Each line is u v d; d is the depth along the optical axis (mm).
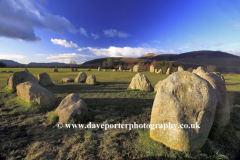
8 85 8586
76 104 4617
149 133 3662
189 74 3043
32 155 2832
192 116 2812
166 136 3029
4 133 3684
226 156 2773
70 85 11953
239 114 5188
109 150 3010
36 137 3549
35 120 4562
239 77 20047
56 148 3082
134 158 2785
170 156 2746
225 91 4098
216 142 3361
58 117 4445
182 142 2793
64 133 3762
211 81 4184
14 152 2916
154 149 2979
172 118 2902
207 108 2820
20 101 6027
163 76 21047
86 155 2828
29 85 5773
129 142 3346
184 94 2898
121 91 9531
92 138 3475
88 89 10289
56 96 7969
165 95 3057
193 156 2742
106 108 5891
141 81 9828
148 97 7863
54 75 21266
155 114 3242
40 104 5535
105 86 11828
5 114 4969
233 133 3742
